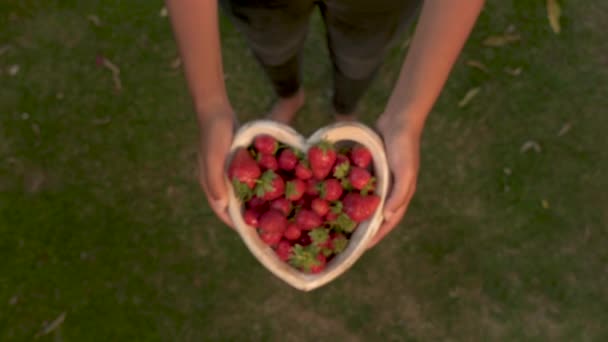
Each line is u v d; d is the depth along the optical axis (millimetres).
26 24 1458
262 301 1324
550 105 1404
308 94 1429
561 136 1390
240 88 1431
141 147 1397
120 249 1348
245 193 889
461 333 1311
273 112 1372
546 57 1427
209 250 1349
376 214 899
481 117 1401
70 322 1315
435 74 807
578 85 1414
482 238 1346
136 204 1369
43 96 1421
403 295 1325
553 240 1343
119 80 1430
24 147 1395
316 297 1324
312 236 885
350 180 895
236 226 906
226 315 1319
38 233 1354
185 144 1399
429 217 1356
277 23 933
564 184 1365
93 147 1396
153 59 1441
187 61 822
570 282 1326
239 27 982
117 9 1465
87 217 1362
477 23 1438
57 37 1453
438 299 1323
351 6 866
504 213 1355
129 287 1331
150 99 1420
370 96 1418
